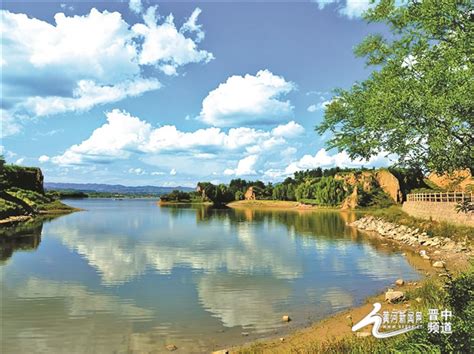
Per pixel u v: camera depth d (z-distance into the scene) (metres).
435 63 9.86
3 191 90.81
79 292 18.58
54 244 37.16
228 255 30.41
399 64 10.66
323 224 64.62
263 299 17.22
